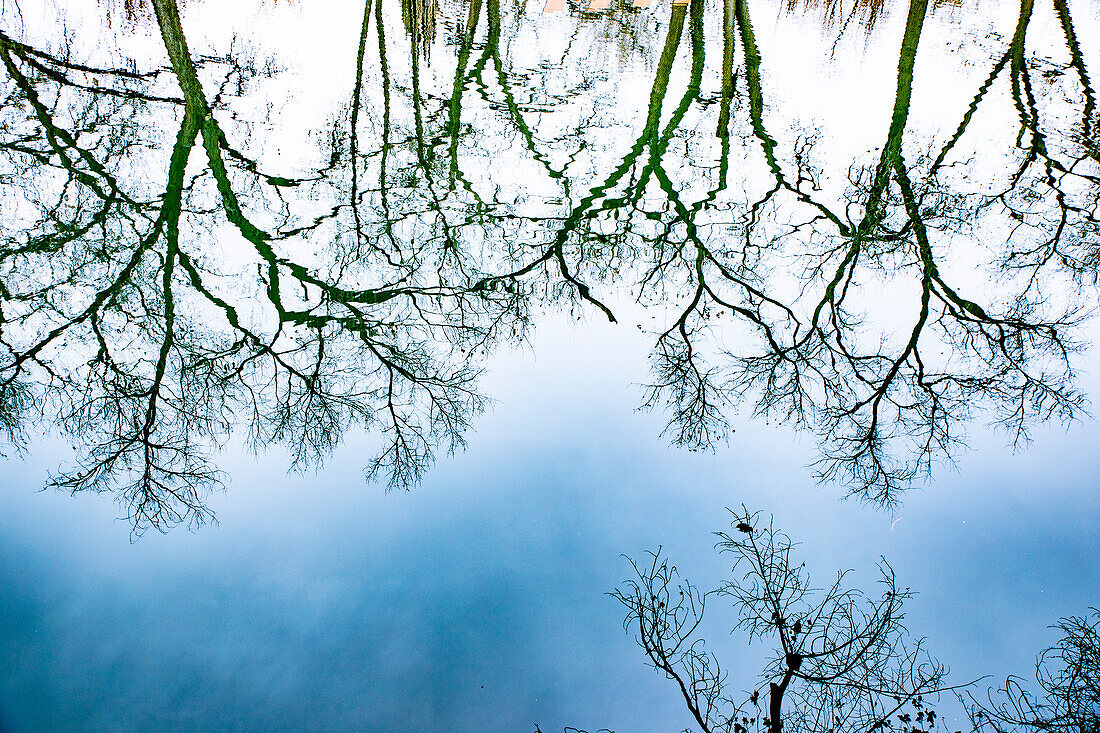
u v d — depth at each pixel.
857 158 13.03
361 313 9.83
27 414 7.78
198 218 10.87
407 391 8.76
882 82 15.95
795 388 9.08
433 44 17.09
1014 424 8.43
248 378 8.77
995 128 13.85
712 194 12.22
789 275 10.81
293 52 15.80
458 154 12.98
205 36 15.84
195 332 9.24
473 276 10.52
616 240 11.26
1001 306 10.18
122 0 16.45
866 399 8.97
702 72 16.38
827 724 5.18
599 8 19.89
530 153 13.18
